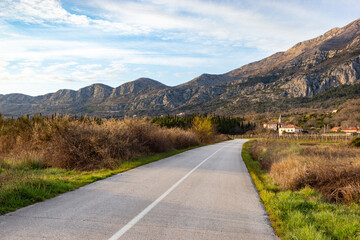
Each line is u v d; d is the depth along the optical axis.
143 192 6.01
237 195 6.30
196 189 6.71
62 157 9.62
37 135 11.02
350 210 5.04
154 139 16.56
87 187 6.32
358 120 128.25
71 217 3.98
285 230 3.84
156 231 3.56
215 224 4.03
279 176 8.66
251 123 129.00
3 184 5.30
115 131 12.40
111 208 4.58
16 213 4.10
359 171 6.99
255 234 3.69
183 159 14.26
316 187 7.04
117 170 9.19
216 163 13.34
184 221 4.08
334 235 3.66
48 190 5.54
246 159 16.47
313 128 137.62
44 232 3.32
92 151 10.34
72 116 12.53
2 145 11.41
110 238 3.23
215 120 88.88
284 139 53.34
